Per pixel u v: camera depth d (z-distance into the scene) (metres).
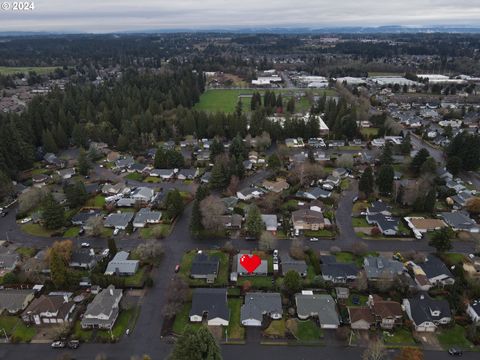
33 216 99.62
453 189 111.25
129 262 78.75
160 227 93.06
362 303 69.50
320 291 72.50
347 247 86.88
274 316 66.00
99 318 64.31
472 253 84.12
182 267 80.31
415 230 91.62
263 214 99.94
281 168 133.88
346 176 126.81
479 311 64.19
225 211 99.62
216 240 90.25
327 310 65.69
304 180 118.12
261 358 58.28
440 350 59.59
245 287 72.38
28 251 86.25
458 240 89.44
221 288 72.88
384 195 111.81
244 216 99.75
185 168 136.50
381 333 62.81
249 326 64.56
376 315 64.31
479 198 101.31
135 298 71.12
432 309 64.38
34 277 75.75
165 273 78.44
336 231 92.69
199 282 75.12
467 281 72.94
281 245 88.00
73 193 106.56
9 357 58.69
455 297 68.56
